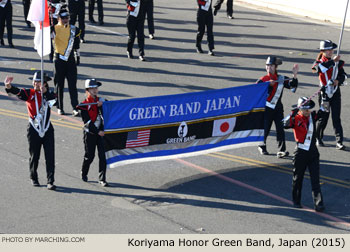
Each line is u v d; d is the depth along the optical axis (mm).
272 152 20766
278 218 15719
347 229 15250
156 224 15000
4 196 16234
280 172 19000
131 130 17172
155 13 43438
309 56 34062
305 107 15891
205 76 29141
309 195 17406
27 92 16391
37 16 17062
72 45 22672
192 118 18031
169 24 40000
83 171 17422
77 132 21594
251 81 28797
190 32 38156
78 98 24906
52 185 16766
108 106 16672
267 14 45906
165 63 31016
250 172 18891
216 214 15773
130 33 30812
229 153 20500
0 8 31609
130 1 30219
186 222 15211
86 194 16656
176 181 17891
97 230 14531
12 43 32500
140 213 15602
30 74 27750
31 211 15438
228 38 37188
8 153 19281
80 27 33438
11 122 22062
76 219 15094
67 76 23016
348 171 19375
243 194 17203
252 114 19031
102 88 26250
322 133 21594
